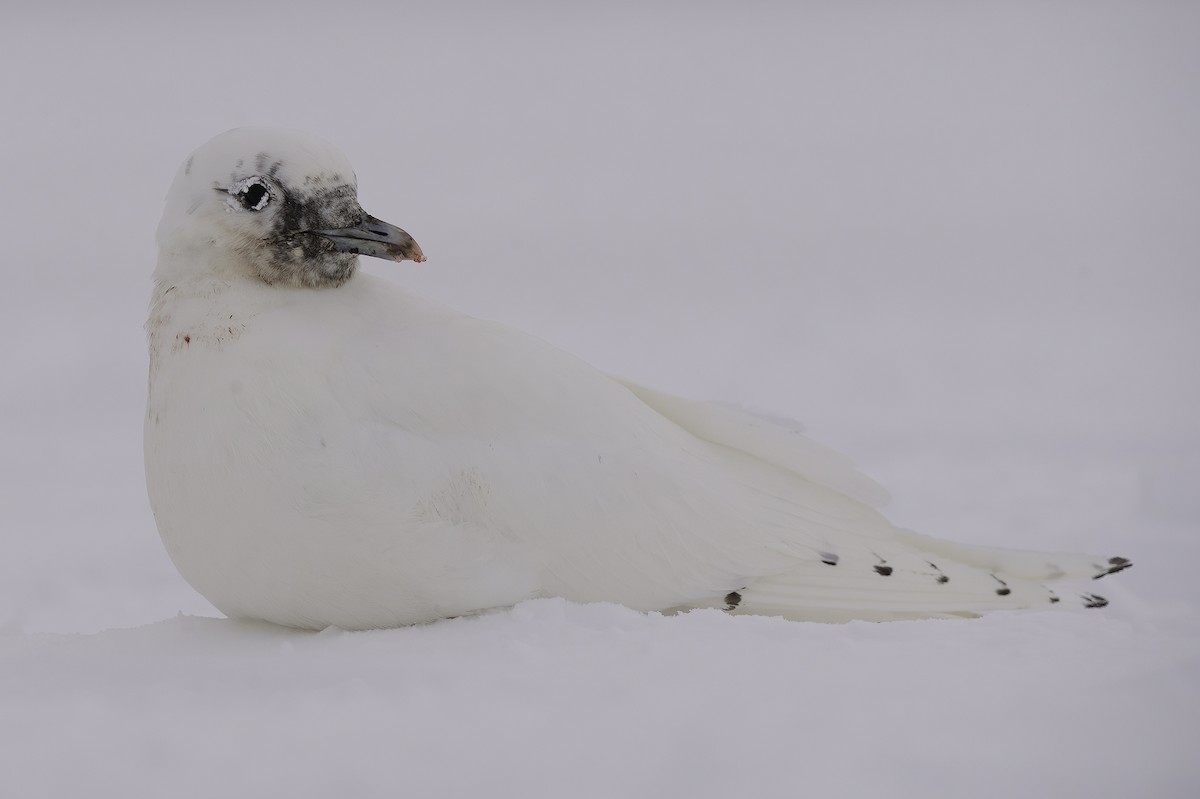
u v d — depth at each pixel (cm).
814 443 1237
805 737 835
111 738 879
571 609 1092
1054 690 888
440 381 1105
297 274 1143
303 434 1070
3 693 985
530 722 871
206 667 1015
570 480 1108
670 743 836
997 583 1192
